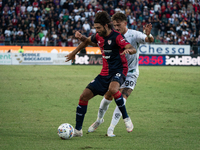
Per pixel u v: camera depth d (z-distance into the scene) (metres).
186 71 56.88
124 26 17.53
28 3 82.69
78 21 78.00
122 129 17.77
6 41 70.19
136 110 23.52
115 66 15.46
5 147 13.42
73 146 13.79
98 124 17.11
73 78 43.41
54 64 64.56
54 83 38.22
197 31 88.56
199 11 93.50
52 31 75.25
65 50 71.38
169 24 84.00
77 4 83.31
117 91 14.95
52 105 24.94
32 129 17.14
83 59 65.31
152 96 30.36
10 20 76.38
